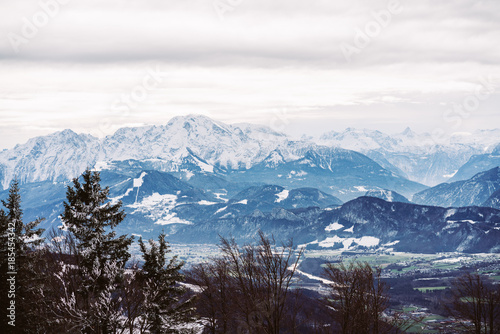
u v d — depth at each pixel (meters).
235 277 47.75
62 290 52.72
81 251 52.00
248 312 45.94
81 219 52.66
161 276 52.47
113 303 50.84
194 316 53.25
